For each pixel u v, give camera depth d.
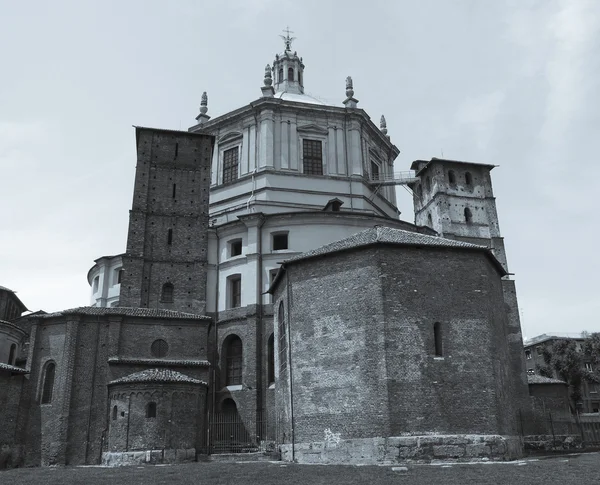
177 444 34.62
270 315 44.94
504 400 31.05
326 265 32.59
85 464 36.34
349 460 28.25
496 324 32.72
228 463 30.91
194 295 47.03
